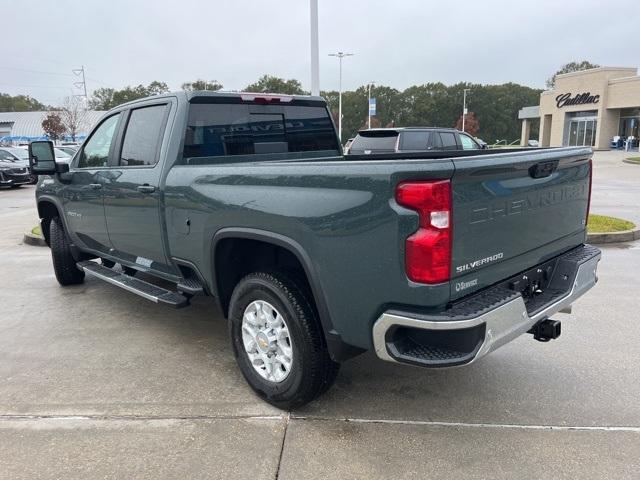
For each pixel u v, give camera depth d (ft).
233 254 12.07
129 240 15.03
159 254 13.94
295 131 16.03
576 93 147.84
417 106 305.73
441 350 8.81
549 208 10.87
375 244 8.75
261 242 11.35
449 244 8.39
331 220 9.26
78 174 17.07
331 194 9.29
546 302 10.47
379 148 39.19
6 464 9.45
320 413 11.07
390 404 11.41
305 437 10.19
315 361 10.36
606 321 16.06
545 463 9.33
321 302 9.75
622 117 139.74
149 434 10.35
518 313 9.34
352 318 9.35
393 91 309.22
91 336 15.53
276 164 10.30
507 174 9.43
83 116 212.84
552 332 10.52
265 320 11.21
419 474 9.08
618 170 79.87
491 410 11.10
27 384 12.51
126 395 11.93
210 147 13.78
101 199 15.81
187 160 13.29
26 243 30.22
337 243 9.24
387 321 8.78
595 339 14.73
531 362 13.37
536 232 10.56
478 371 12.92
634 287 19.52
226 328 16.11
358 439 10.11
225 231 11.32
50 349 14.60
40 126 248.11
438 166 8.11
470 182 8.68
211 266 12.01
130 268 17.08
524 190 9.93
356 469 9.23
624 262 23.43
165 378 12.76
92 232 16.98
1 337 15.53
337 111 301.22
